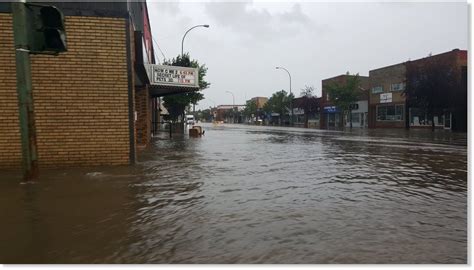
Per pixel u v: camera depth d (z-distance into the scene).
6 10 9.16
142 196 6.56
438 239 4.49
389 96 49.53
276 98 85.25
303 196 6.69
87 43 9.73
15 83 9.25
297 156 13.21
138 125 17.84
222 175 8.82
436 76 33.97
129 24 10.07
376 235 4.61
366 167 10.41
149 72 18.67
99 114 9.88
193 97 38.25
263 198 6.51
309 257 3.93
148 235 4.60
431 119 40.06
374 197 6.64
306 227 4.91
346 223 5.09
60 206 5.85
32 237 4.51
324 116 66.69
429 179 8.51
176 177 8.47
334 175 8.99
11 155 9.25
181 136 27.55
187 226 4.95
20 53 7.19
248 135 30.36
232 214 5.50
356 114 57.84
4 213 5.45
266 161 11.61
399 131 40.97
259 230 4.79
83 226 4.92
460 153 14.80
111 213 5.51
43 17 7.13
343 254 4.01
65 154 9.67
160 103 49.16
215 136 28.08
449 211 5.74
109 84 9.92
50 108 9.54
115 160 10.09
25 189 6.98
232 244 4.30
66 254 4.02
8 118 9.22
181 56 35.22
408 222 5.16
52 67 9.52
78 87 9.70
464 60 34.69
